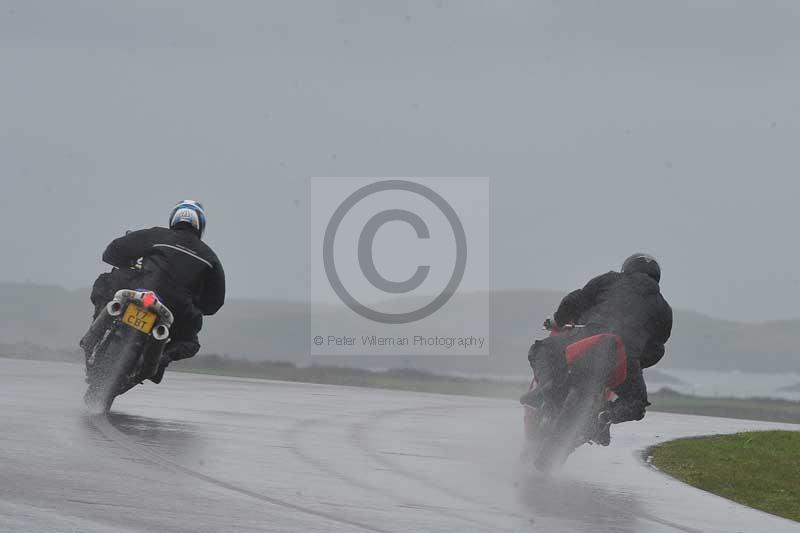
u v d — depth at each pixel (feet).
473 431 146.00
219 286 131.85
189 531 70.08
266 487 88.07
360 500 86.02
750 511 97.66
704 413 293.02
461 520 81.20
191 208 132.67
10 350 252.21
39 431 107.86
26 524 68.28
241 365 301.63
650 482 110.42
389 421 152.87
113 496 78.84
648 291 111.04
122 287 128.98
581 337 106.73
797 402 331.77
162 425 122.83
